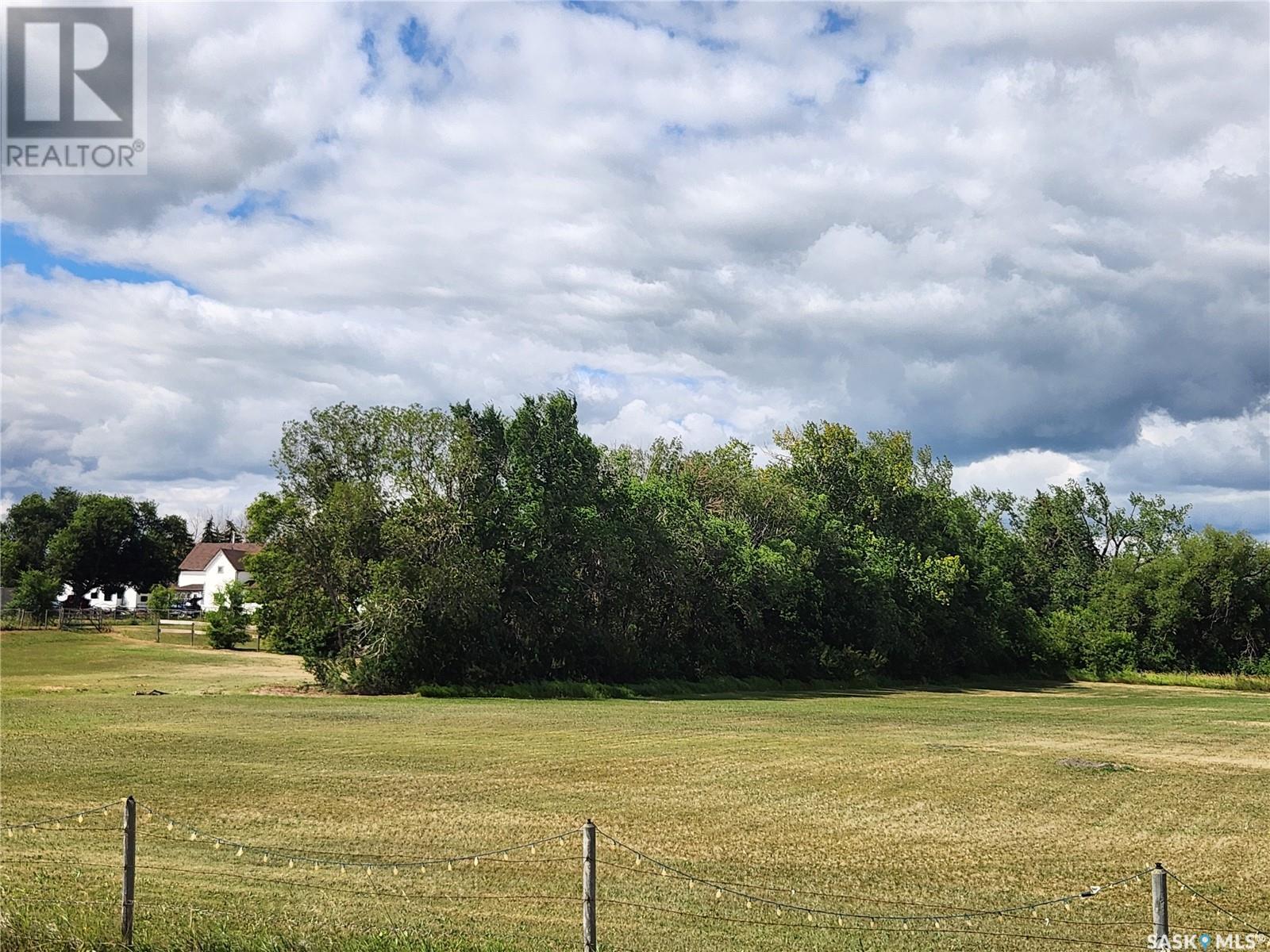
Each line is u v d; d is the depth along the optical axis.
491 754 31.53
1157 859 18.77
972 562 98.81
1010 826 21.69
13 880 15.41
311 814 21.22
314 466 62.94
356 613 60.06
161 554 155.62
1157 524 123.00
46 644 82.75
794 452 96.62
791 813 22.64
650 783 26.41
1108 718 52.41
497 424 65.88
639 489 74.12
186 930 12.74
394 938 12.89
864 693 73.75
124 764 26.95
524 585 65.69
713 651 74.31
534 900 15.49
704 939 13.90
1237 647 99.88
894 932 14.35
